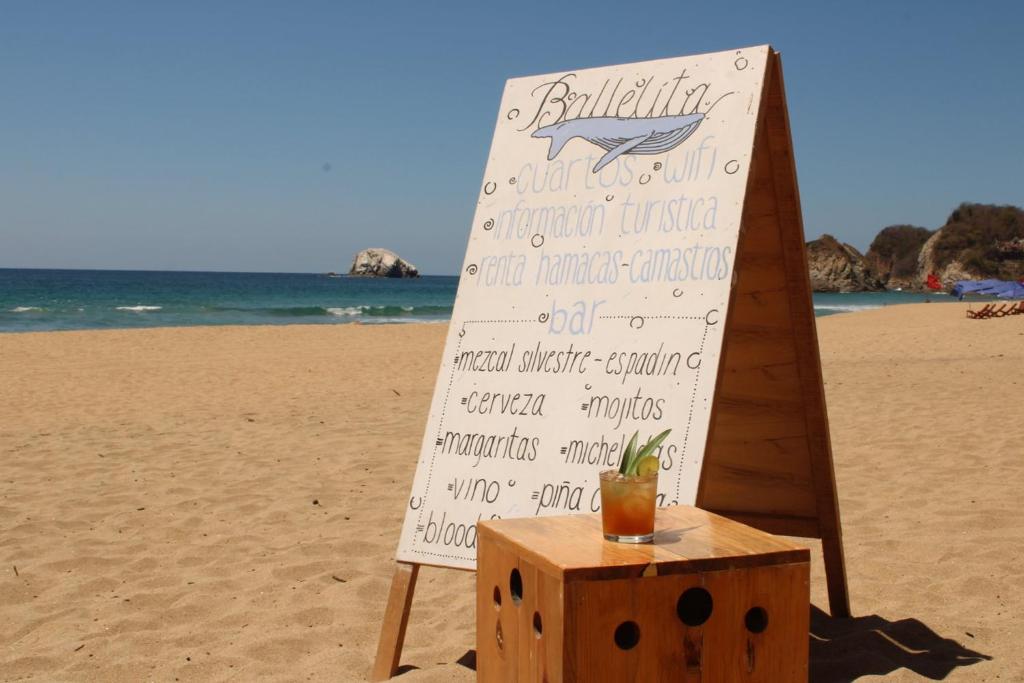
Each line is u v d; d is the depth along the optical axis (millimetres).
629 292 3191
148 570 4633
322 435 8508
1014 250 108062
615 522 2262
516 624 2297
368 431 8719
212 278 124000
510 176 3600
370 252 152250
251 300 57406
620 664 2064
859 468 6449
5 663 3484
